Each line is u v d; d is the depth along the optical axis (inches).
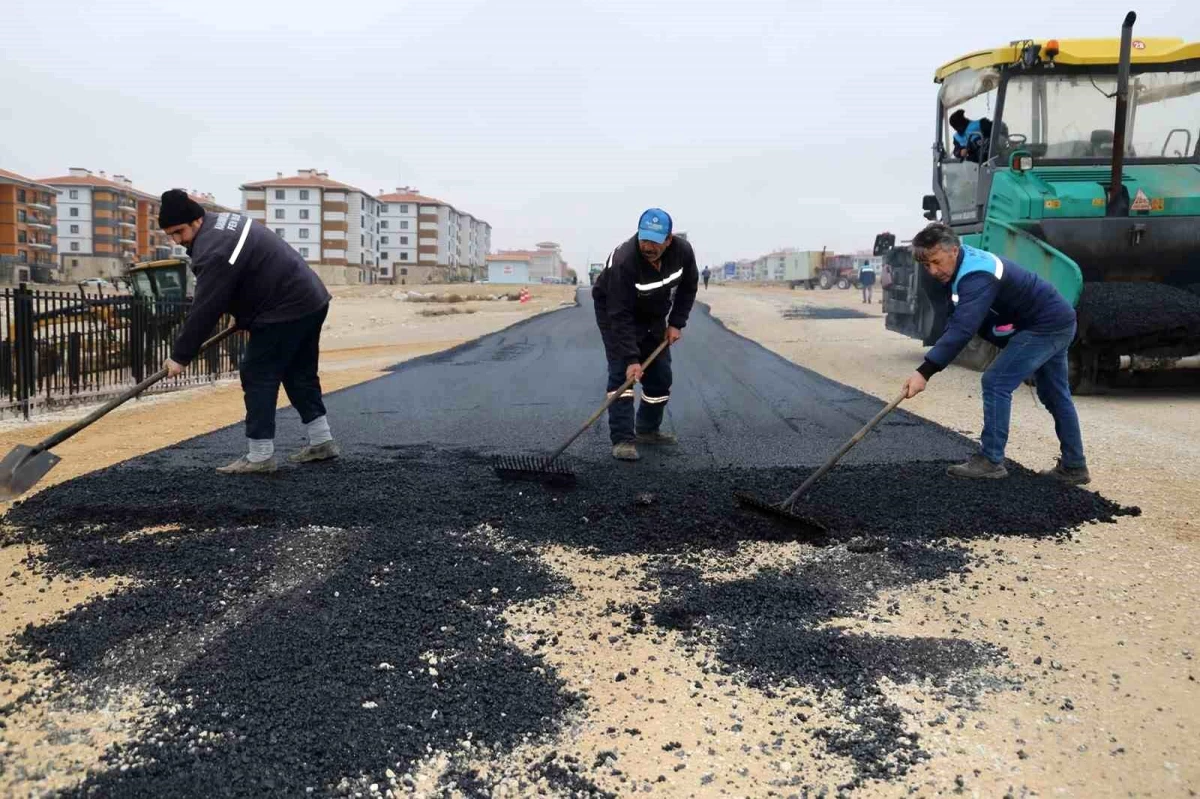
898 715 101.3
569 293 2069.4
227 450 244.2
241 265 190.1
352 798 86.8
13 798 86.0
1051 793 87.0
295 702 103.7
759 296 1498.5
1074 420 192.9
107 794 86.7
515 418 302.7
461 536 162.9
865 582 141.0
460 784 89.1
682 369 450.0
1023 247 332.2
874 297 1405.0
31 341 335.6
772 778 90.1
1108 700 103.8
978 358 406.0
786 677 110.7
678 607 131.8
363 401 353.4
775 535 162.7
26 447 172.9
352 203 3949.3
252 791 87.5
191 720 99.9
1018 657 115.0
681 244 213.6
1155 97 353.4
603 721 100.9
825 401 329.7
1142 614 127.1
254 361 201.8
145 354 415.5
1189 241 331.0
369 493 189.9
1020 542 157.9
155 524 170.1
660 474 206.8
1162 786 87.7
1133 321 308.7
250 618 126.6
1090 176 346.9
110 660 114.7
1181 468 210.8
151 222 4101.9
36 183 3115.2
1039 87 358.0
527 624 126.5
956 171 400.2
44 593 136.9
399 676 110.2
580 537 163.3
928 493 185.2
